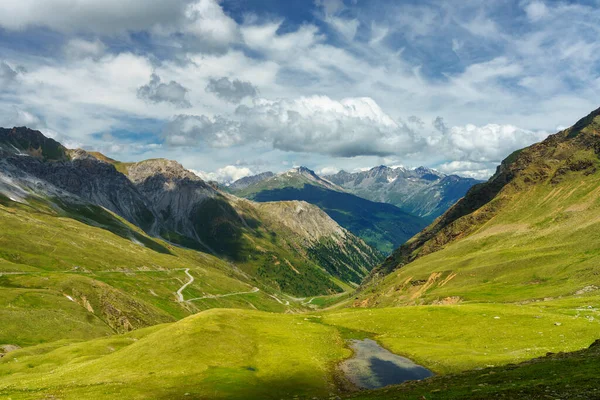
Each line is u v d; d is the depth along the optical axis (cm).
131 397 4959
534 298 15300
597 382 3369
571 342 6931
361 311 11888
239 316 9800
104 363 6888
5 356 10181
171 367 6272
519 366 4891
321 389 5825
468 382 4466
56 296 17712
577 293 14350
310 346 8088
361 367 6931
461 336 8356
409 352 7688
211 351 7038
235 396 5191
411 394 4284
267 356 7231
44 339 13538
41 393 5144
